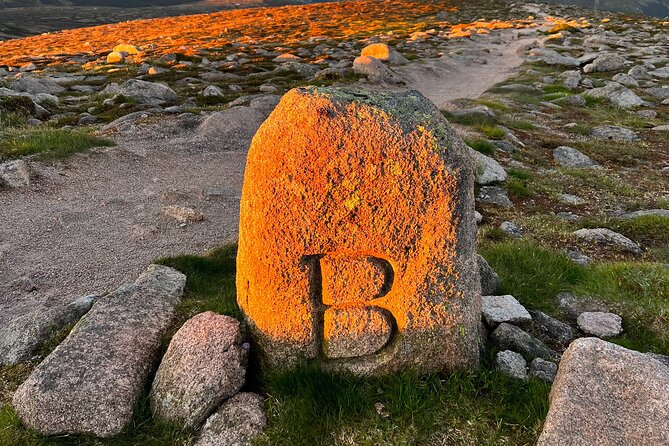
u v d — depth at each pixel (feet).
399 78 78.64
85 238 27.14
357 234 12.62
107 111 56.13
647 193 34.55
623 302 19.52
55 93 67.97
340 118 12.10
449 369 13.89
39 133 41.29
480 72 90.27
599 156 42.29
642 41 115.24
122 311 16.62
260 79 77.92
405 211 12.45
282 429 12.75
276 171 12.23
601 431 10.94
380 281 13.19
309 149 12.04
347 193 12.25
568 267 21.98
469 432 12.60
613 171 39.11
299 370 13.79
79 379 13.38
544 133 48.60
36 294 21.99
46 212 29.73
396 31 147.23
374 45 93.30
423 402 13.16
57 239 26.84
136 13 490.90
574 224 28.84
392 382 13.58
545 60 92.68
